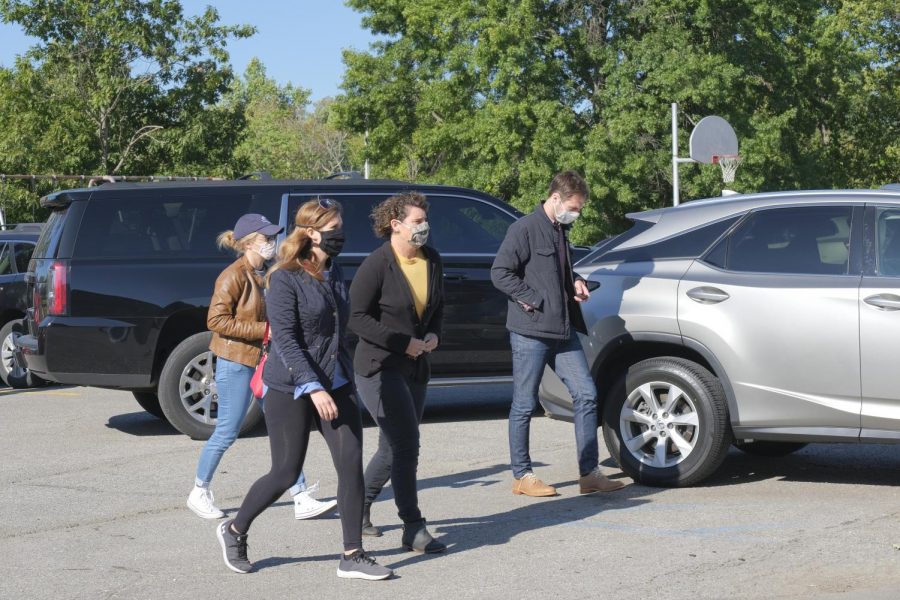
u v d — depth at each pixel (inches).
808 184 1403.8
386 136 1626.5
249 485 297.7
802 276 263.7
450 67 1421.0
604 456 321.7
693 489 275.1
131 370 366.3
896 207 261.6
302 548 232.2
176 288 366.6
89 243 369.4
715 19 1333.7
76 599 199.0
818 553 213.8
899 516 241.4
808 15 1459.2
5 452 357.4
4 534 249.8
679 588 194.9
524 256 265.0
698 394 269.4
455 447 344.8
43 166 1384.1
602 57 1339.8
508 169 1353.3
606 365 290.4
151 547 235.8
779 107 1400.1
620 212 1341.0
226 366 259.8
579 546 224.7
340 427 205.6
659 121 1284.4
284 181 386.3
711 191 1295.5
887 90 1727.4
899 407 249.1
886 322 249.6
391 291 216.4
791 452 323.3
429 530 242.4
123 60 1403.8
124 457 343.9
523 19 1350.9
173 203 376.8
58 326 364.5
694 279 274.2
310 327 202.1
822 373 255.6
